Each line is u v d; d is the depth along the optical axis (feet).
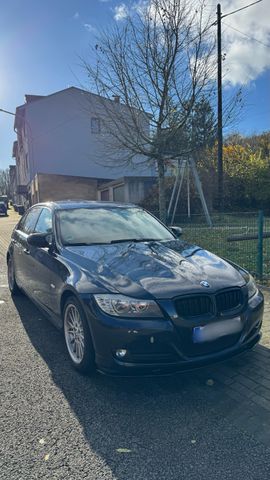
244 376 11.50
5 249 42.32
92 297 10.63
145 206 61.87
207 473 7.62
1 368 12.26
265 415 9.54
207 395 10.52
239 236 30.81
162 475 7.57
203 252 13.65
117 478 7.50
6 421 9.41
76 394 10.62
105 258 12.26
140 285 10.46
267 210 74.13
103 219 15.88
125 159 52.19
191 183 61.87
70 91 102.99
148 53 34.99
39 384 11.19
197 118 38.11
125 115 39.45
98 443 8.55
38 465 7.87
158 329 9.82
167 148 38.70
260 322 11.94
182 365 9.97
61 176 87.35
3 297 21.03
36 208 19.19
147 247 13.53
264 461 7.94
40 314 17.84
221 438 8.68
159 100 36.29
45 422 9.35
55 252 13.85
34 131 101.71
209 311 10.50
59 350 13.66
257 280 21.95
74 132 104.17
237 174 75.00
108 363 10.21
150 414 9.66
